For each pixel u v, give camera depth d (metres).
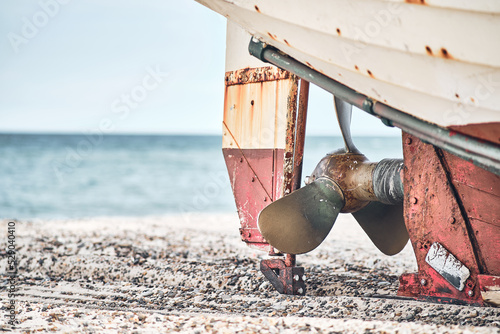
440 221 4.83
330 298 5.38
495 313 4.44
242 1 4.75
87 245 8.88
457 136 4.25
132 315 4.83
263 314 4.96
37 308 5.14
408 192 5.00
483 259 4.66
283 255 5.91
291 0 4.46
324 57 4.64
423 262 4.99
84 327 4.40
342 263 7.81
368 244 9.79
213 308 5.33
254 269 6.87
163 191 33.19
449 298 4.84
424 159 4.89
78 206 27.06
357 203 5.55
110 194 31.97
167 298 5.85
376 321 4.36
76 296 6.04
